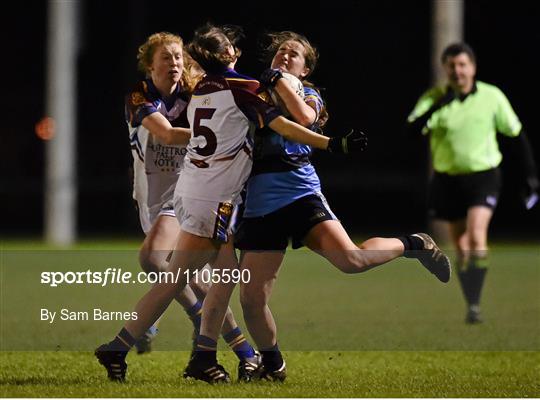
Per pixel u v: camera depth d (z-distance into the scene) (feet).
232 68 80.59
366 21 348.18
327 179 330.54
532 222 309.42
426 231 288.51
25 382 81.05
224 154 78.74
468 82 123.75
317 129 83.92
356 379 84.43
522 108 322.75
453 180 123.75
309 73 85.35
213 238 79.36
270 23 349.20
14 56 362.53
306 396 75.41
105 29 356.79
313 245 81.66
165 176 90.38
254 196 81.71
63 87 263.29
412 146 344.28
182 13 350.23
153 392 76.38
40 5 362.12
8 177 356.38
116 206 351.25
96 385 79.46
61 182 260.62
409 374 87.45
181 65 86.38
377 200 335.88
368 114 348.59
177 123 87.45
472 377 85.61
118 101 356.59
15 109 360.69
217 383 81.05
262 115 77.87
